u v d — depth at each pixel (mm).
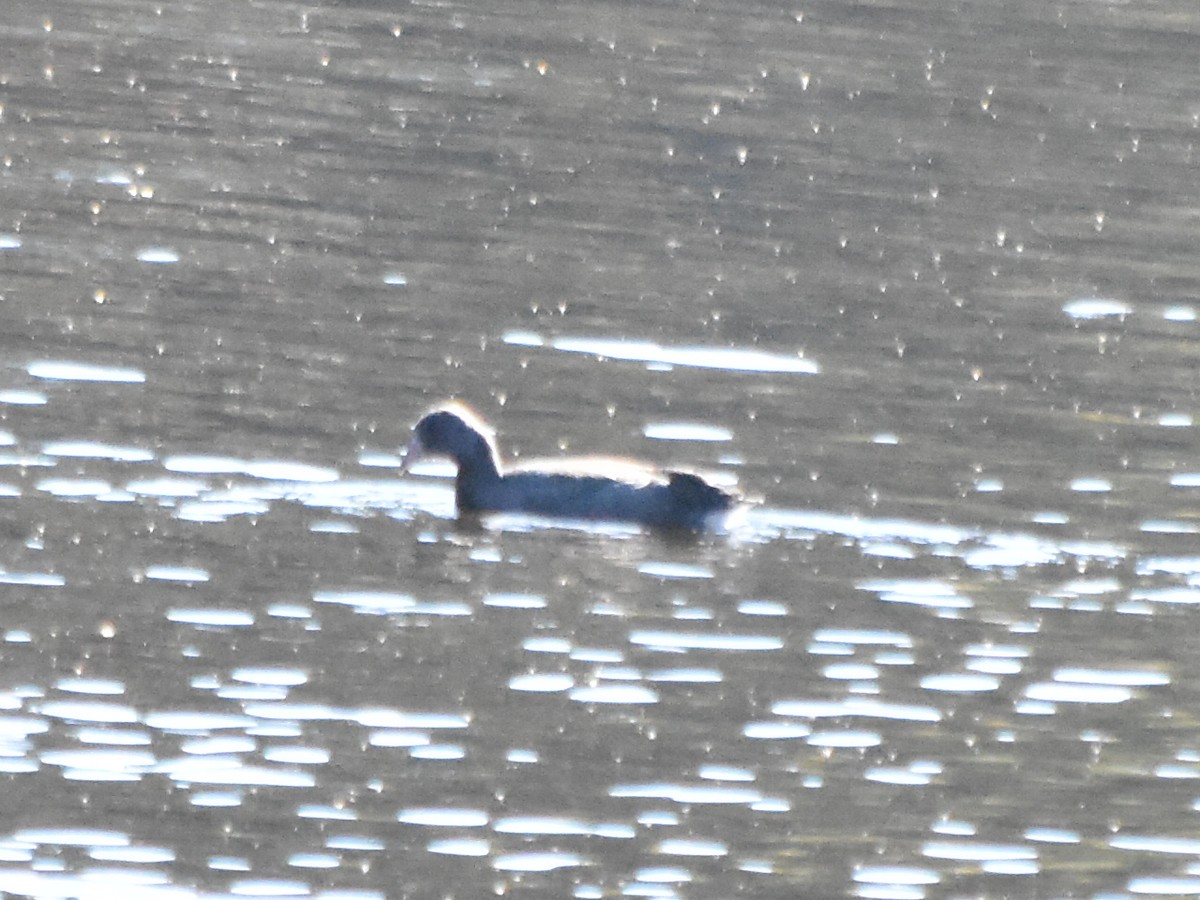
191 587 20609
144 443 24281
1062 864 16922
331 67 46719
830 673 19781
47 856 16078
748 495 24188
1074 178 41688
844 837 17109
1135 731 19000
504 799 17344
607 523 22922
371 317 30203
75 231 33156
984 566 22344
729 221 37312
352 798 17156
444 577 21297
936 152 43000
